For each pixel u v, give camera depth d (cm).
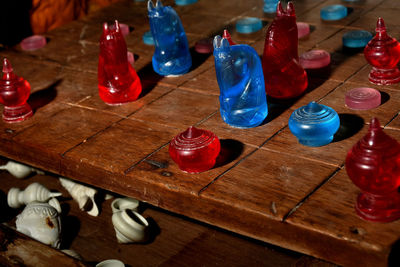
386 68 211
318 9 310
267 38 207
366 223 139
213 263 219
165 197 175
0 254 189
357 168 132
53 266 181
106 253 234
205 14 334
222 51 184
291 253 219
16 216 271
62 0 418
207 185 168
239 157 180
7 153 225
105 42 219
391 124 184
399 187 146
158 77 254
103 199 267
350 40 250
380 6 299
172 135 201
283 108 208
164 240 235
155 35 244
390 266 132
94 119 222
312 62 236
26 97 229
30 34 411
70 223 256
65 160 200
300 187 159
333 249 141
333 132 176
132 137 204
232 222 161
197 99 226
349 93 201
